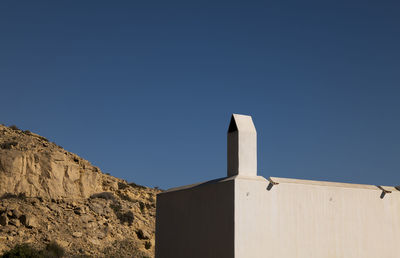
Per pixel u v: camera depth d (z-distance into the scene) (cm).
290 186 1822
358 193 1961
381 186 2034
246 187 1741
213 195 1841
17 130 5434
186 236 1995
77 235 3862
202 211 1905
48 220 3928
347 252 1886
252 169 1806
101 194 4853
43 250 3406
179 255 2030
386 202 2016
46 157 4594
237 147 1803
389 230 1994
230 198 1733
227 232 1731
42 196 4350
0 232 3562
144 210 5031
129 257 3859
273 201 1778
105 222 4256
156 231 2236
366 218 1955
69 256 3534
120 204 4775
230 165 1836
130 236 4275
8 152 4422
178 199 2091
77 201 4447
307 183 1867
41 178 4469
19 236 3588
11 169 4312
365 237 1936
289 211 1802
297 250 1788
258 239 1723
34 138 5222
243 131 1814
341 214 1905
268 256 1730
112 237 4119
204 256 1856
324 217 1867
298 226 1808
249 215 1725
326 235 1856
